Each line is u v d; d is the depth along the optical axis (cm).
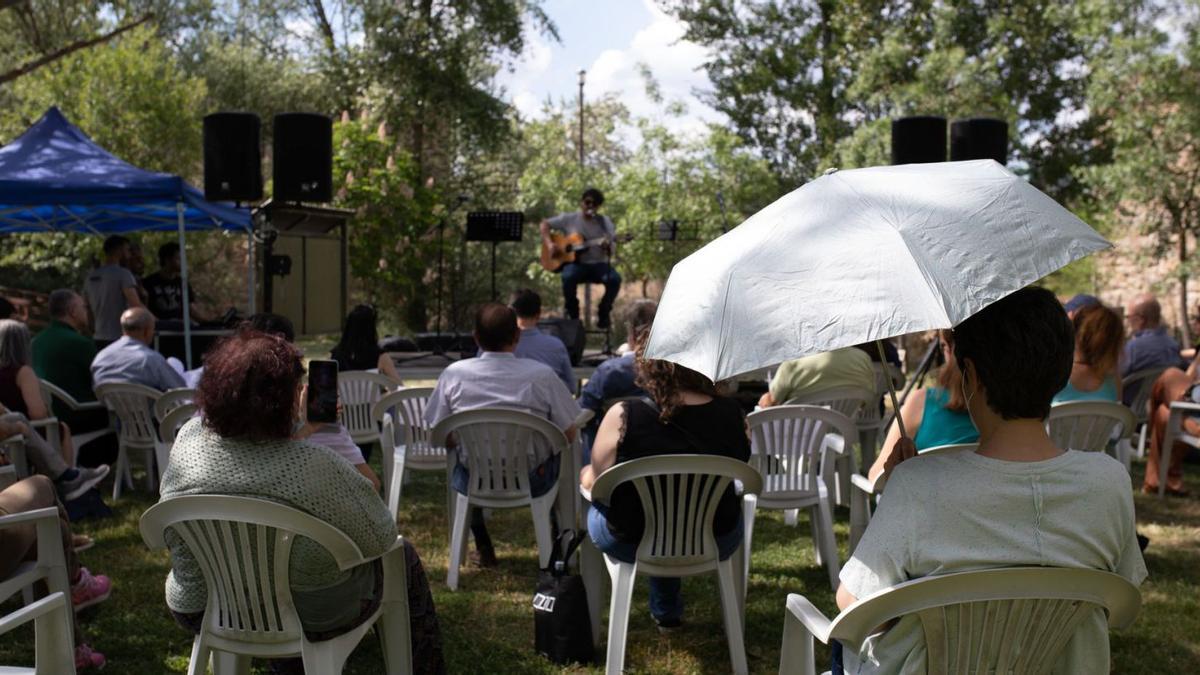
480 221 950
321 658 252
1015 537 175
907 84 1653
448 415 418
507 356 428
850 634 185
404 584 276
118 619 386
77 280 1680
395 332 1652
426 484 630
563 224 1070
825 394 492
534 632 366
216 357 245
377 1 1856
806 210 200
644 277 1619
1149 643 369
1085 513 176
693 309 195
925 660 186
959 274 175
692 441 319
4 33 1692
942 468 179
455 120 1870
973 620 183
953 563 176
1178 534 513
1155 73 1234
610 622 324
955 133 869
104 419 599
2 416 446
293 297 1241
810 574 450
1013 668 186
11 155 747
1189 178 1303
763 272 189
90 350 598
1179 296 1506
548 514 421
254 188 845
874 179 203
